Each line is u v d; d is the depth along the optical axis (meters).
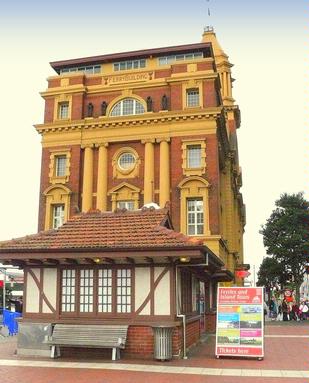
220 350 15.12
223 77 53.53
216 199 34.78
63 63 41.34
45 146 39.06
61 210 38.16
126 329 14.77
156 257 14.61
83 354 15.18
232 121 52.41
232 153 46.22
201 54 39.03
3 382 11.23
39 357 15.17
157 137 36.75
